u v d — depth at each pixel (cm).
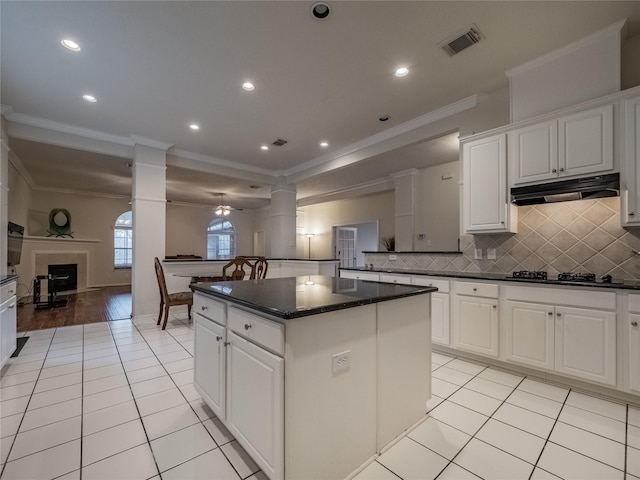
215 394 174
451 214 574
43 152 486
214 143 466
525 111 268
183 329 397
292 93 319
